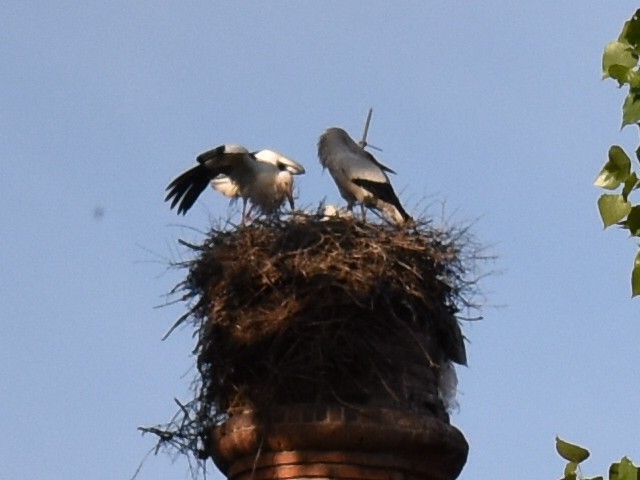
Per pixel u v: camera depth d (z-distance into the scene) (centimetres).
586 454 680
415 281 1396
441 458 1344
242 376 1374
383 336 1362
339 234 1399
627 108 669
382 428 1310
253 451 1334
